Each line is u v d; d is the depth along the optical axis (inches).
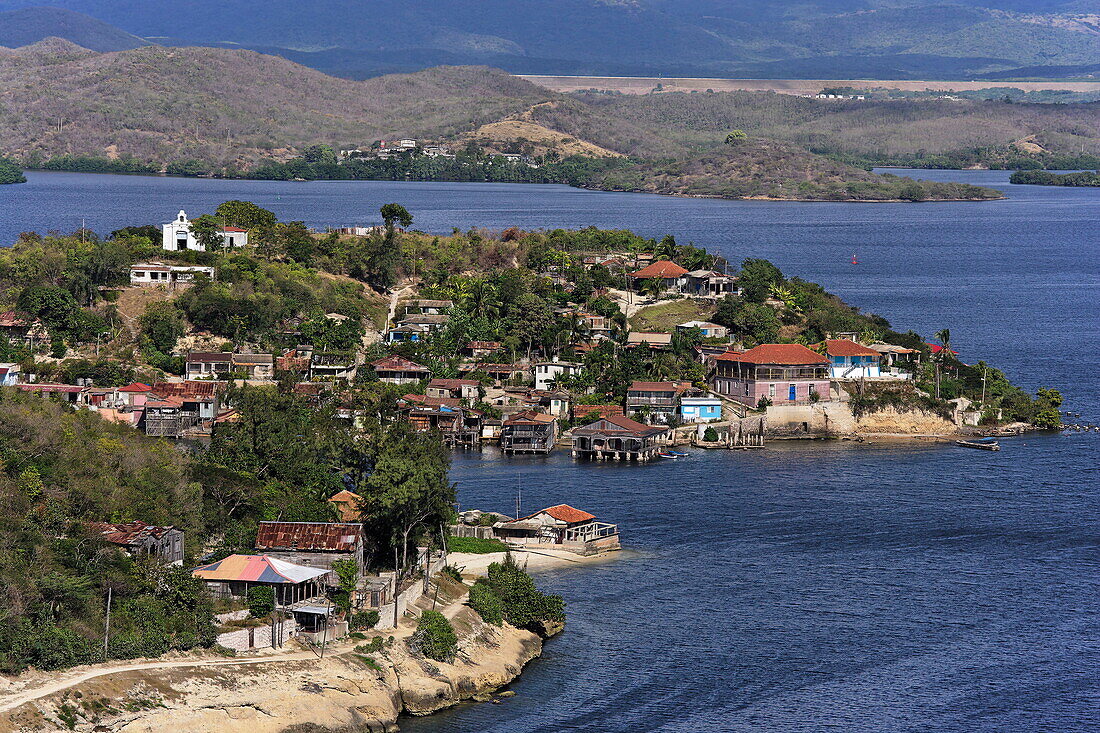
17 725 6574.8
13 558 7834.6
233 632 7726.4
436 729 7637.8
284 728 7170.3
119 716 6855.3
